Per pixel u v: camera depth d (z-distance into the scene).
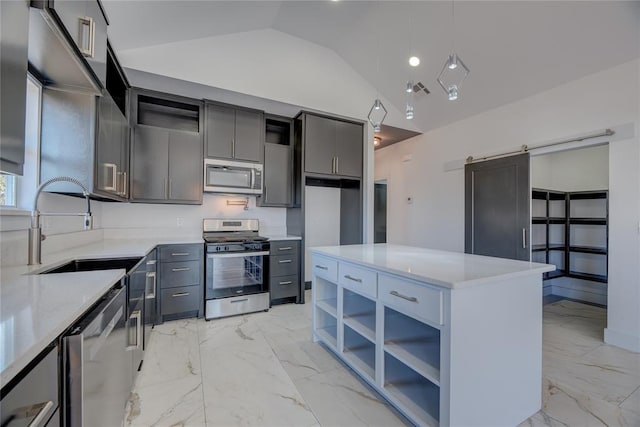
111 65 2.62
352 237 4.53
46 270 1.55
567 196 4.39
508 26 2.76
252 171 3.74
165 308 3.05
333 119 4.12
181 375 2.09
